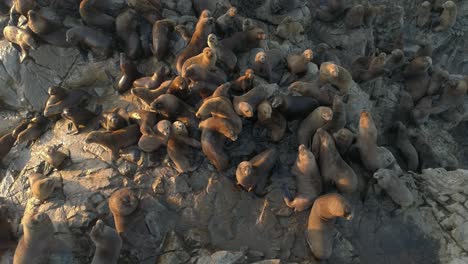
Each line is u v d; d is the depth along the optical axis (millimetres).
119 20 13344
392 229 11602
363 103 14164
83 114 12938
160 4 14023
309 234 10758
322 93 12211
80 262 11062
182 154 11641
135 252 11000
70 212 11477
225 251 10797
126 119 12492
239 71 13109
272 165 11508
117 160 12055
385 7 16938
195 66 11453
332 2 15727
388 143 15016
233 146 11977
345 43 16094
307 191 11055
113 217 11375
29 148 13570
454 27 18109
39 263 10641
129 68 13164
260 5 15703
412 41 17812
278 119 11867
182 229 11281
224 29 13594
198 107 12023
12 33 13719
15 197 12461
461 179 12438
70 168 12320
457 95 14859
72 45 13867
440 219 11750
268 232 11188
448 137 15898
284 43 15086
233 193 11516
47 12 13781
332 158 10875
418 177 12781
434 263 11227
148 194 11516
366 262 11133
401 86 15805
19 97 14180
